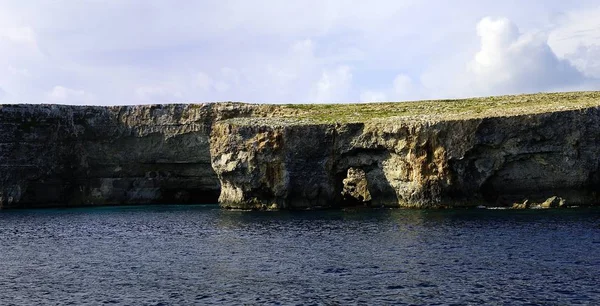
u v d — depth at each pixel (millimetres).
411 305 36969
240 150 98875
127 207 115312
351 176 111062
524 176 87688
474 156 88562
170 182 124000
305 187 98250
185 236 68812
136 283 44531
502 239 57969
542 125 84875
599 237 57188
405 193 94188
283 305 37750
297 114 114688
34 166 118750
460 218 75625
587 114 84250
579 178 84750
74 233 75125
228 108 118812
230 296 40125
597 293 38219
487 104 107562
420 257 50594
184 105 120438
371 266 47750
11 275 48469
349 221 77938
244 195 100500
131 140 122688
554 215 75250
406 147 92875
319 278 44375
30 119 118500
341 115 109188
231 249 58281
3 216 100125
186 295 40688
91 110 122750
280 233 68375
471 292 39281
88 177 124312
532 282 41250
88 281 45625
